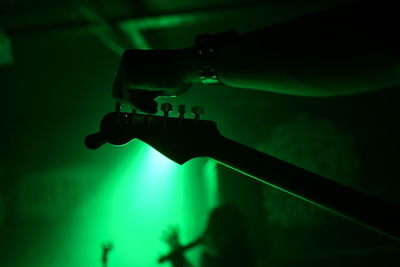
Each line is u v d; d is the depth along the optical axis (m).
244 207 4.72
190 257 5.74
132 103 0.75
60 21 3.65
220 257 2.24
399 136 5.26
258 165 0.74
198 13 3.48
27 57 4.63
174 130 0.80
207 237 2.39
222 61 0.66
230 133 5.89
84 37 4.16
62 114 6.60
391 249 4.90
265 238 5.02
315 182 0.71
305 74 0.58
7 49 4.27
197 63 0.68
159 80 0.72
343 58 0.54
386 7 0.51
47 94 5.87
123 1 3.24
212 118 5.93
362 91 0.58
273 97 5.83
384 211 0.66
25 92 5.75
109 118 0.81
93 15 3.28
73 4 3.10
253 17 3.78
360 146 5.39
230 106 5.91
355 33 0.52
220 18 3.76
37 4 3.35
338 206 0.68
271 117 5.84
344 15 0.54
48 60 4.75
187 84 0.74
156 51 0.73
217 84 0.70
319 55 0.55
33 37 4.13
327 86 0.58
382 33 0.50
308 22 0.57
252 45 0.62
